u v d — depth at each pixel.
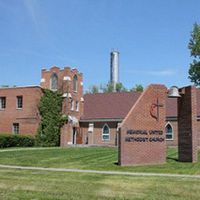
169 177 20.98
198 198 14.92
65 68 56.88
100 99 61.91
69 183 18.41
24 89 53.75
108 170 24.89
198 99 53.91
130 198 14.72
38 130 52.69
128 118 27.98
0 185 17.72
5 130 54.09
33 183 18.34
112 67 100.94
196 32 58.28
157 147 28.75
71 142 56.44
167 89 30.09
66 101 56.03
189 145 29.39
